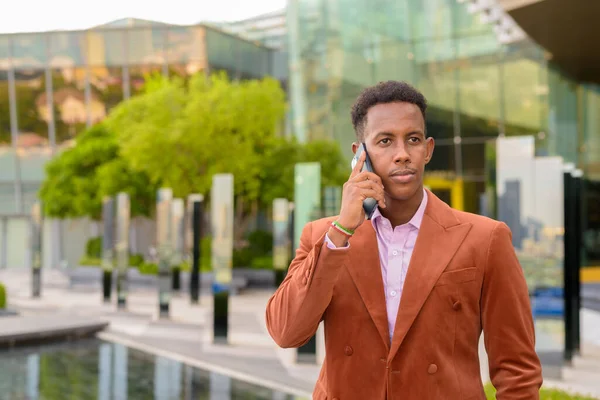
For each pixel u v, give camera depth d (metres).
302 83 26.89
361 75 25.39
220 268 10.66
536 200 7.99
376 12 24.94
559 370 7.77
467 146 23.83
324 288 1.71
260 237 25.31
